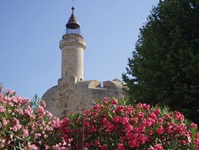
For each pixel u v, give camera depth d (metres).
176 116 7.65
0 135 6.23
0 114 6.50
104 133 7.44
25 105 7.42
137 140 6.72
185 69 12.57
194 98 12.37
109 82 41.56
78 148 5.79
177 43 13.65
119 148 6.77
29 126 7.02
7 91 7.41
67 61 44.91
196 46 13.67
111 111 7.67
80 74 44.91
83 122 7.65
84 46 46.34
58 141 7.44
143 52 14.95
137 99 14.08
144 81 14.28
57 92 44.09
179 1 14.70
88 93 40.66
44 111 7.52
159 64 13.91
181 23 14.23
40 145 7.18
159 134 7.15
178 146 7.11
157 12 15.39
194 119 12.64
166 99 12.84
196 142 7.01
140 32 16.48
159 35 14.70
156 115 7.61
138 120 7.20
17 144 6.57
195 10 14.20
